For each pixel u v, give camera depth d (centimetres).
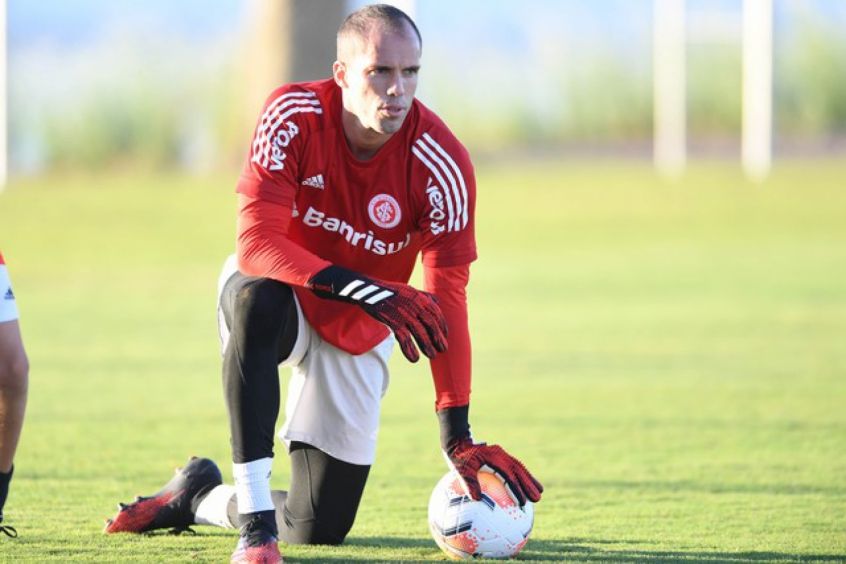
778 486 2103
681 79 8256
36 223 6022
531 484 1580
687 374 3266
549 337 3856
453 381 1579
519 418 2727
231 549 1603
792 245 6031
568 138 8731
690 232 6353
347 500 1664
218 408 2820
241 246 1500
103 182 7125
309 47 6800
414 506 1958
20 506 1894
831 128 8944
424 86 8619
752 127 8075
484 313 4331
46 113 7725
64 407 2803
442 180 1545
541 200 7019
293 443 1675
